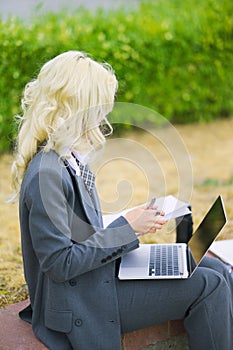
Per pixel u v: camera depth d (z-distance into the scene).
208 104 11.55
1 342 4.04
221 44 11.16
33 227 3.65
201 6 11.58
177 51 10.71
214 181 8.74
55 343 3.94
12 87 9.18
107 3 14.13
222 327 4.02
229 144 10.59
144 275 3.99
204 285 4.01
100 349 3.84
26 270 4.05
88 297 3.87
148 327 4.28
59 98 3.67
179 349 4.48
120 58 9.91
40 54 9.20
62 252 3.65
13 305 4.54
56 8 13.05
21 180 3.98
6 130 9.37
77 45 9.48
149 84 10.54
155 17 10.99
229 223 7.16
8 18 9.60
